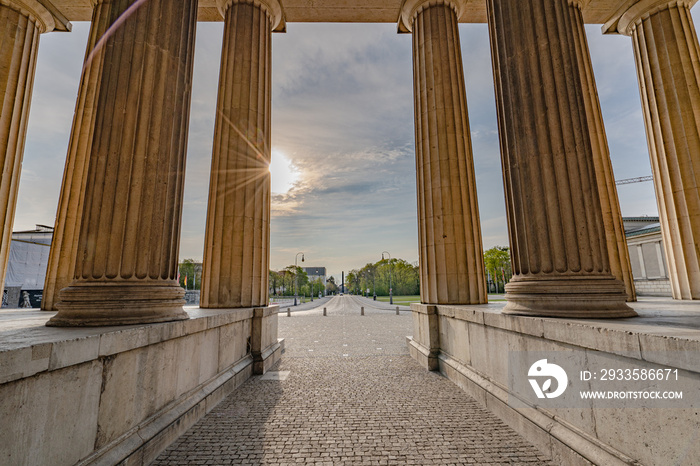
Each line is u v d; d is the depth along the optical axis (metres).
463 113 10.77
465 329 6.95
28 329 3.84
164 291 4.94
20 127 11.34
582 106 5.74
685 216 10.80
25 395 2.48
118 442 3.49
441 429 4.88
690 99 10.98
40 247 31.12
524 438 4.53
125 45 5.34
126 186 4.96
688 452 2.50
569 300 4.82
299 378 7.94
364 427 4.97
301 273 118.75
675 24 11.48
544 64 5.79
